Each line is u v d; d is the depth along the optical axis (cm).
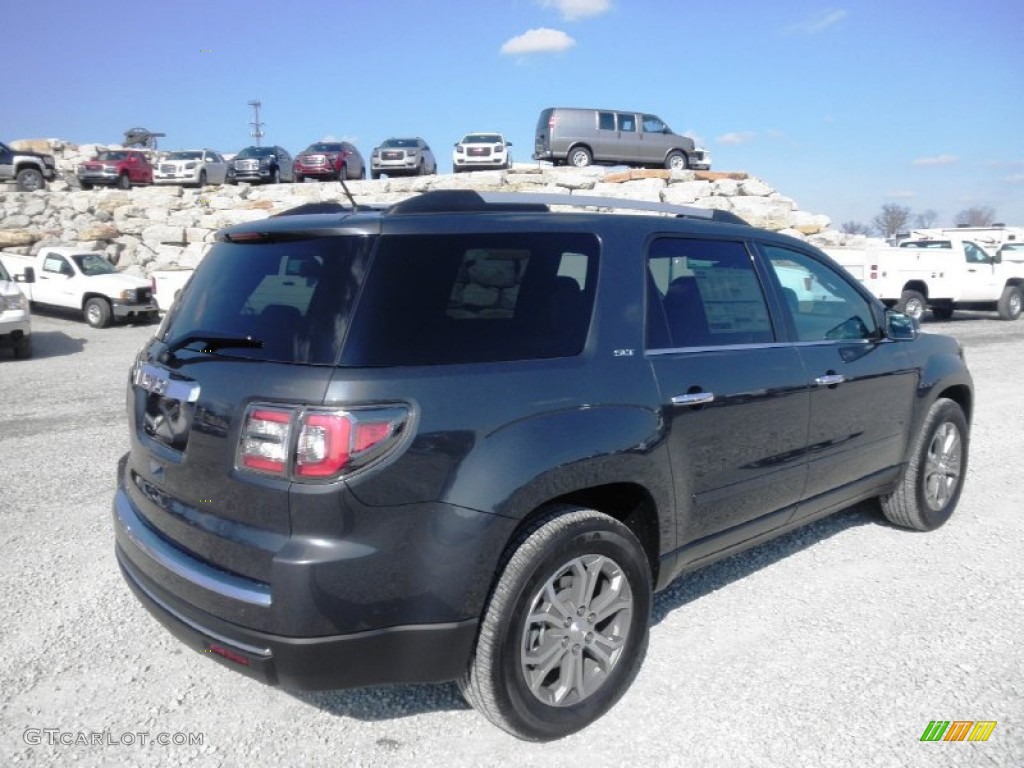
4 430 835
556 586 305
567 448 295
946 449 518
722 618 404
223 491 278
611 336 326
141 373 330
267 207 2633
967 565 468
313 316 276
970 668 355
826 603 420
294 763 294
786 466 400
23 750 299
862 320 468
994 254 2133
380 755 298
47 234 2472
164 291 1972
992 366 1257
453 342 285
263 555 263
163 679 349
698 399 346
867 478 466
